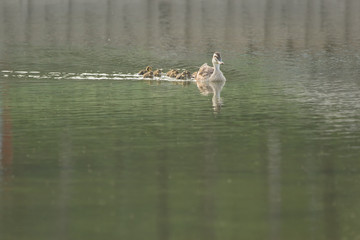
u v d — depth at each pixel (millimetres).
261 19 71812
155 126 25766
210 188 18219
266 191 17984
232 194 17734
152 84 36375
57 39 57125
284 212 16500
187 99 31672
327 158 21109
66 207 16891
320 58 45688
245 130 25047
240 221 15953
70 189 18234
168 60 46031
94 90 34156
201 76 37562
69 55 47562
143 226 15656
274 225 15727
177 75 38594
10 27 65938
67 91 33781
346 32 60312
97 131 24953
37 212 16578
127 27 65750
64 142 23328
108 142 23250
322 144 22844
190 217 16188
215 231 15375
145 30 63156
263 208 16750
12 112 28609
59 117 27547
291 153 21719
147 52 49531
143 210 16625
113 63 44344
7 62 44094
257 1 91812
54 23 69562
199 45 53188
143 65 43812
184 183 18609
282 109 29000
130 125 25953
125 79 38062
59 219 16125
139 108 29391
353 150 22031
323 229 15508
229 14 77188
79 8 85188
